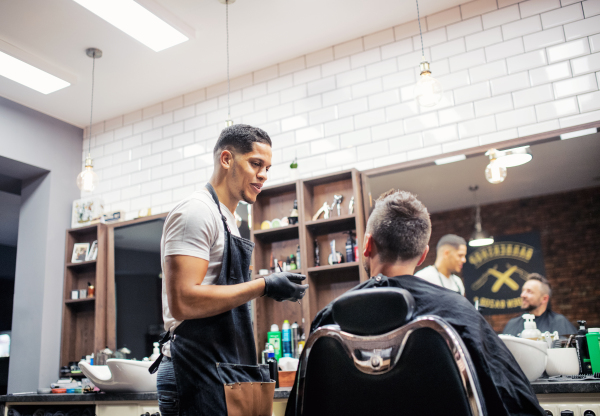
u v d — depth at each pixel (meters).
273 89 4.13
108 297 4.39
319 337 1.11
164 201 4.44
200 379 1.42
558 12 3.21
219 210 1.56
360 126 3.71
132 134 4.77
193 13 3.47
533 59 3.23
